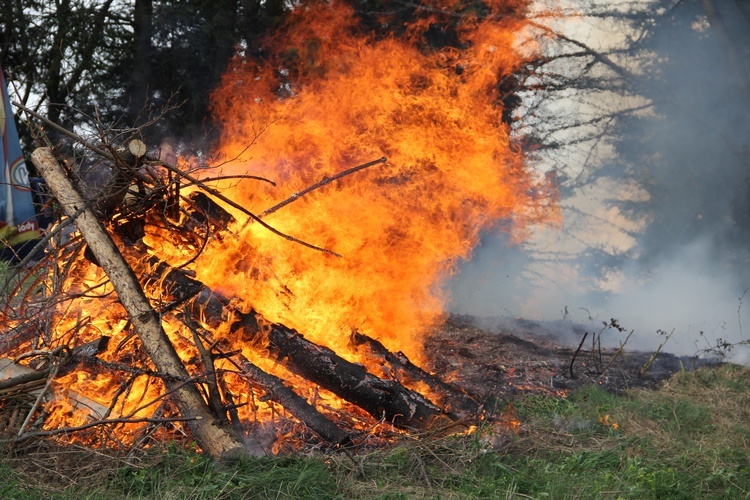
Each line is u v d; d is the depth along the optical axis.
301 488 5.57
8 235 14.52
